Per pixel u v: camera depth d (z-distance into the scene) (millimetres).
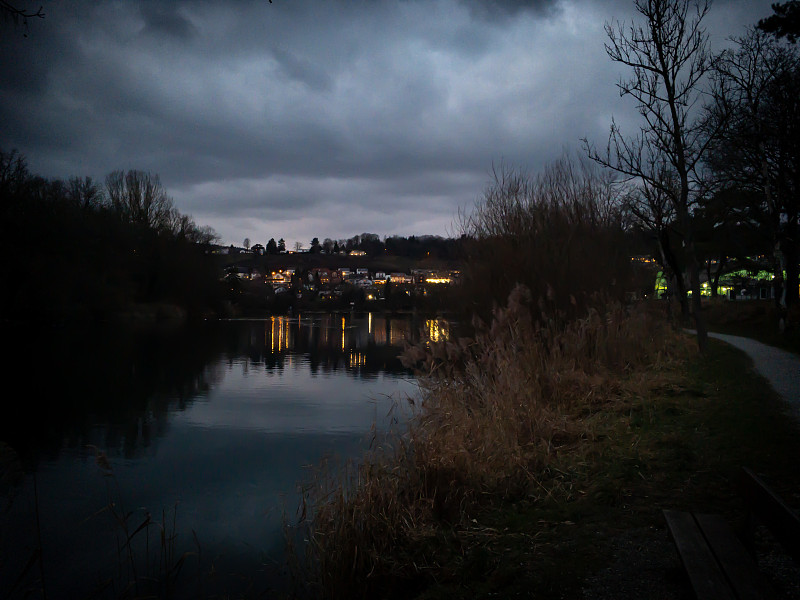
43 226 41781
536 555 3951
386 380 20453
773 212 21359
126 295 57938
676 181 13250
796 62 16516
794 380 9906
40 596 5246
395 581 4242
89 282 50844
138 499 7957
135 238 58781
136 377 21547
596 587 3375
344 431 12102
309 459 9773
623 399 8406
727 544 3045
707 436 6332
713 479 4980
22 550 6250
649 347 11656
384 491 5355
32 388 19016
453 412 7160
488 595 3514
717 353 14289
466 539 4492
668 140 11875
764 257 33812
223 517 7008
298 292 131125
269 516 6957
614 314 10273
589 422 7211
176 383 20000
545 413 7203
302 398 16547
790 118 16219
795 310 23875
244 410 14836
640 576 3443
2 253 38844
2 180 39219
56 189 46719
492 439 6305
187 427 12977
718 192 24062
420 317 10984
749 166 21812
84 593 5242
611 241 11086
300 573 5090
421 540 4609
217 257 74625
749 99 16078
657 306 13305
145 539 6492
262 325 61594
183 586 5219
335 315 100500
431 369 8297
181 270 64750
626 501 4727
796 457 5352
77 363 25672
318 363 26109
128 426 13289
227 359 27859
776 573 3268
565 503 4867
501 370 7781
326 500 5727
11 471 9148
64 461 10172
